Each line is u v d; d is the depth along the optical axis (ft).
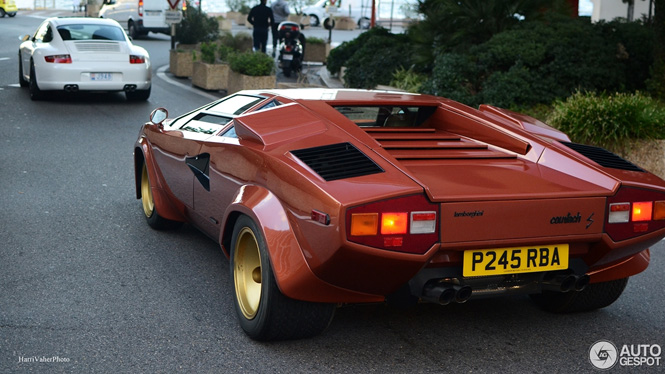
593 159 13.25
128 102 43.80
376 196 10.47
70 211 20.76
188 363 11.65
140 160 19.70
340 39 104.01
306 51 74.28
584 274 12.07
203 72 50.29
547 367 12.03
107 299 14.34
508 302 15.12
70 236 18.44
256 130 13.14
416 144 13.79
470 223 10.98
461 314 14.30
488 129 14.48
